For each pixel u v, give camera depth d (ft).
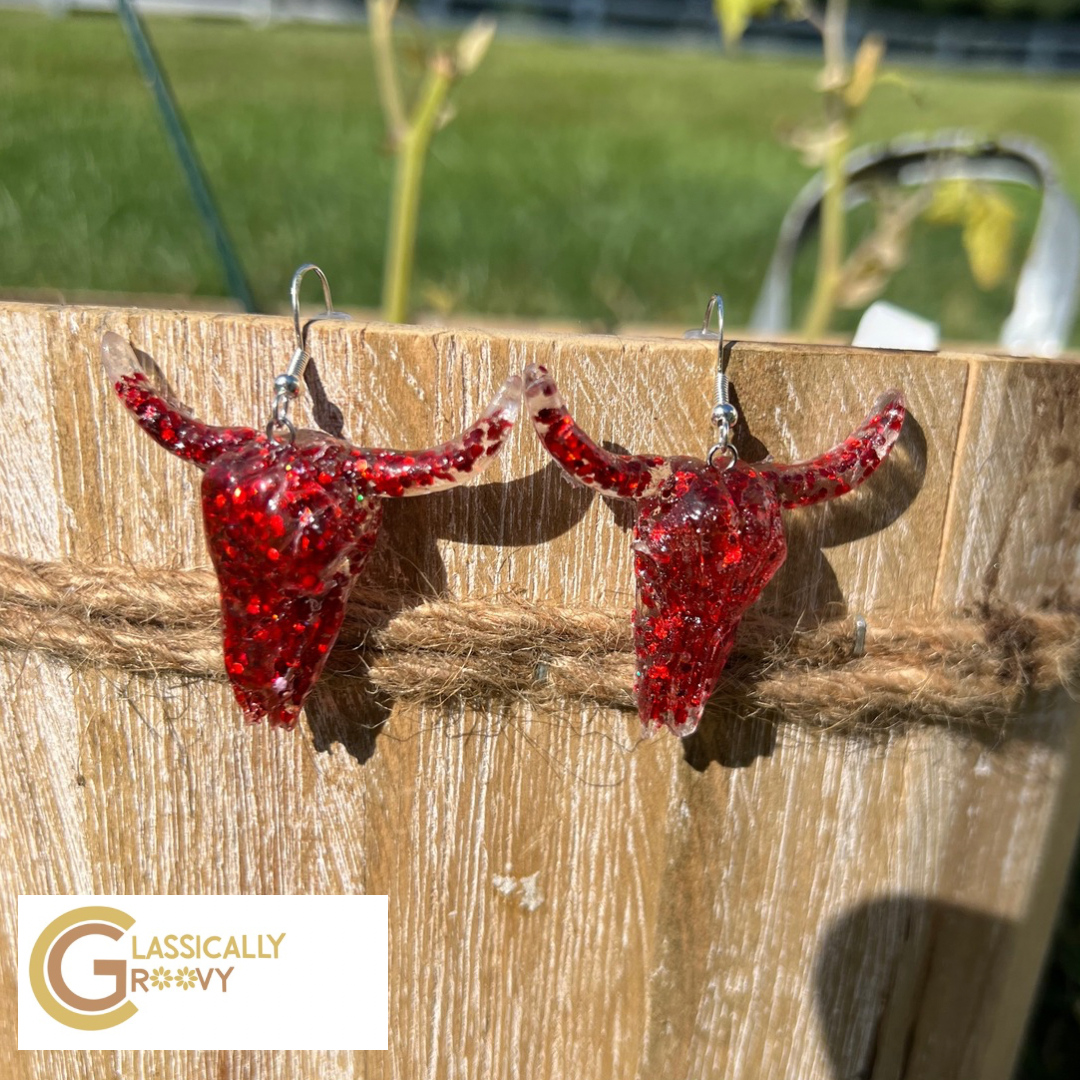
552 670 0.49
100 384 0.46
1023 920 0.58
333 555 0.43
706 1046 0.56
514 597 0.49
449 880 0.53
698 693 0.46
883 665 0.51
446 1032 0.55
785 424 0.48
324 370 0.46
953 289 1.65
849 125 0.88
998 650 0.51
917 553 0.51
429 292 0.99
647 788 0.52
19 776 0.51
